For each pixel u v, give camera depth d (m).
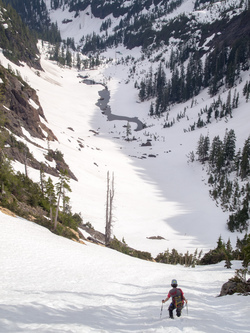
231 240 62.72
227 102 155.88
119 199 81.69
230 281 16.89
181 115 187.00
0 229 24.47
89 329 8.33
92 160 109.31
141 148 153.88
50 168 74.38
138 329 8.96
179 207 83.50
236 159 106.50
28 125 89.38
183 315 10.45
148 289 17.14
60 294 12.87
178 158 134.00
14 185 41.88
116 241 46.59
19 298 11.05
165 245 57.00
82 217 59.56
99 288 15.81
